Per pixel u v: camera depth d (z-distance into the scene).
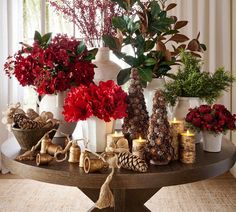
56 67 1.43
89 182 1.05
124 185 1.04
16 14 3.22
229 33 3.14
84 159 1.09
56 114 1.49
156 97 1.17
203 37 3.17
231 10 3.13
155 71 1.56
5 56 3.17
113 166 1.06
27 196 2.67
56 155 1.20
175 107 1.49
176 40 1.66
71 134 1.56
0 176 3.14
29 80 1.46
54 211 2.41
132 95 1.31
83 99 1.20
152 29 1.57
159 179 1.05
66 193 2.73
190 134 1.19
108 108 1.21
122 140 1.20
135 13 1.62
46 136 1.25
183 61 1.53
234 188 2.82
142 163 1.06
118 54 1.53
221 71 1.46
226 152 1.33
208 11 3.17
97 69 1.58
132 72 1.33
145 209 1.41
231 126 1.29
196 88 1.42
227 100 3.13
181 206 2.48
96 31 1.62
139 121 1.30
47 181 1.09
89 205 2.51
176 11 3.15
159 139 1.14
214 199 2.61
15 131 1.30
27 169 1.14
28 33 3.37
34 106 3.37
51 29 3.38
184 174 1.08
